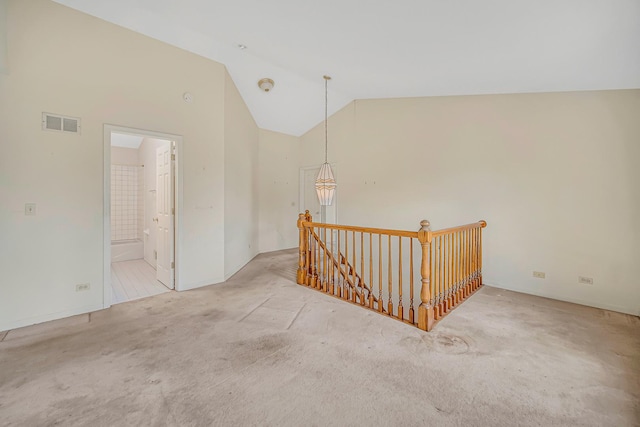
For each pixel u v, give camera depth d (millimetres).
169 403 1614
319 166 6000
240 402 1627
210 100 3770
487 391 1729
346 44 2850
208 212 3793
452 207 4090
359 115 5137
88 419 1492
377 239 4945
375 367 1964
